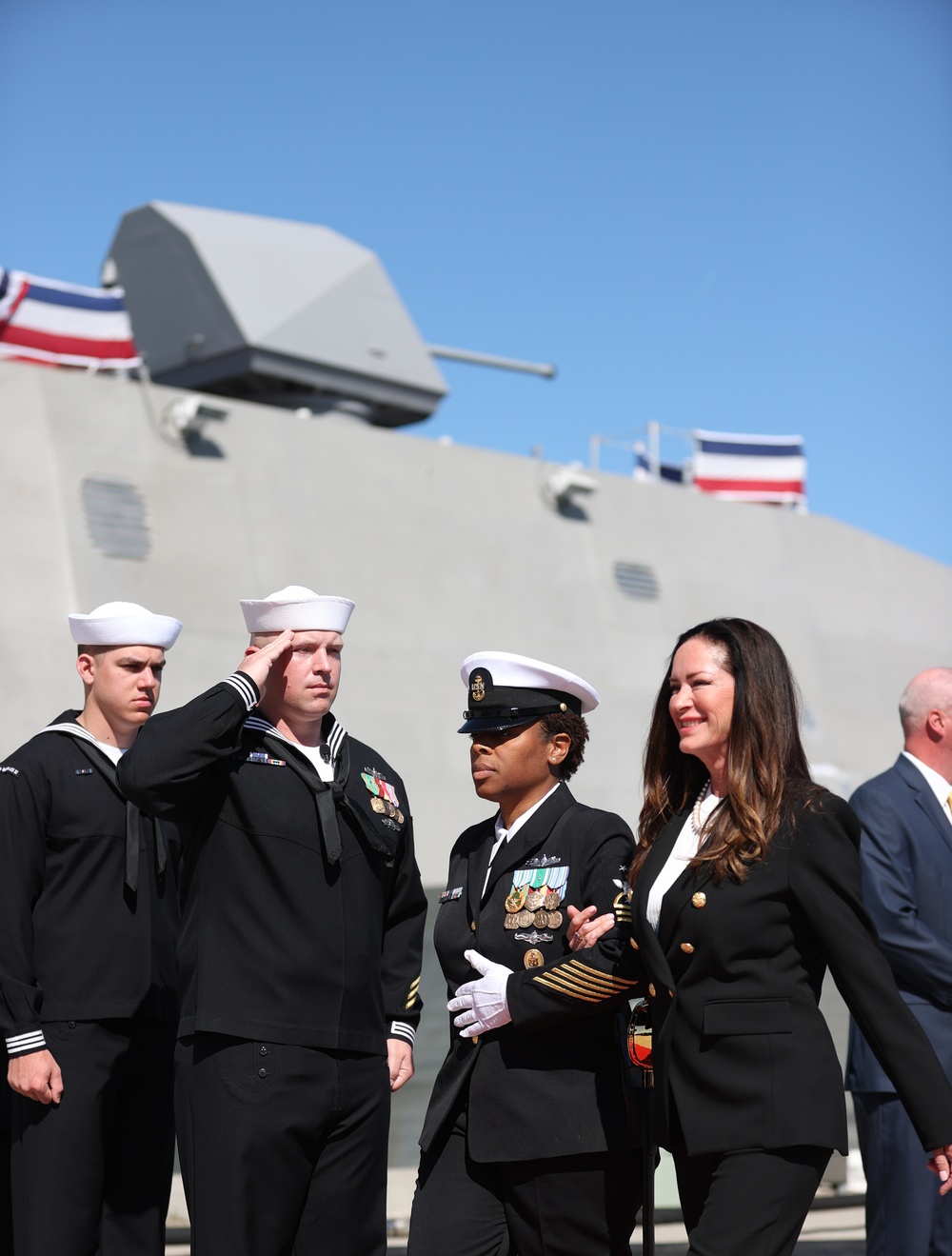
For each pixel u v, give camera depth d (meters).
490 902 3.75
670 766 3.51
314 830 3.60
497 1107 3.55
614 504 12.55
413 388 14.35
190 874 3.62
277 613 3.66
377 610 10.61
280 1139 3.43
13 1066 3.91
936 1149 3.03
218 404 10.47
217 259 13.66
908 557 14.35
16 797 4.07
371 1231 3.61
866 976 3.08
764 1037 3.11
